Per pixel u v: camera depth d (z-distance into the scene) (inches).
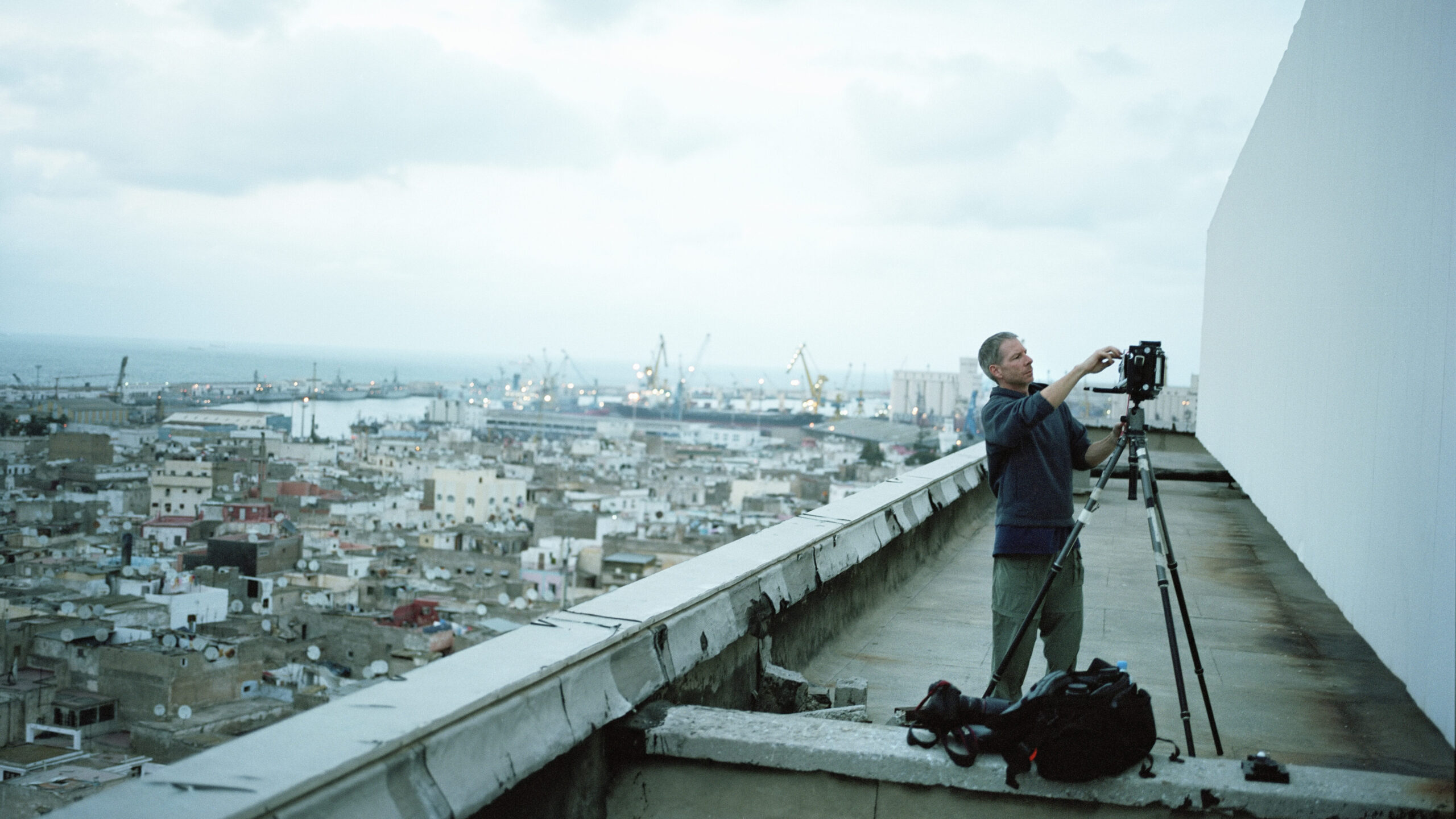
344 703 102.3
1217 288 496.7
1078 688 117.4
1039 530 152.8
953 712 122.0
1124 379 151.3
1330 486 184.1
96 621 1284.4
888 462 6914.4
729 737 126.8
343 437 7386.8
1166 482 566.3
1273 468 267.7
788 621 200.1
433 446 6929.1
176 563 2250.2
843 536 235.1
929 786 120.5
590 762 126.1
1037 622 156.6
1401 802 107.9
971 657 221.6
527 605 2351.1
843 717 165.9
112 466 3324.3
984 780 118.6
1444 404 114.7
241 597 1950.1
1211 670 213.5
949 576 312.8
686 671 146.6
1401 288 138.8
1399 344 138.1
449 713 100.3
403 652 1651.1
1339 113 197.5
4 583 1678.2
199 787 80.7
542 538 3376.0
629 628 135.6
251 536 2608.3
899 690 197.2
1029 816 117.6
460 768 99.3
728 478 5506.9
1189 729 134.3
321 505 3750.0
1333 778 114.0
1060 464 155.3
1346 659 222.4
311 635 1770.4
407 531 3604.8
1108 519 433.7
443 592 2388.0
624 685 131.6
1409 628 125.1
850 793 122.7
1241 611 267.7
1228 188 449.1
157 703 1081.4
